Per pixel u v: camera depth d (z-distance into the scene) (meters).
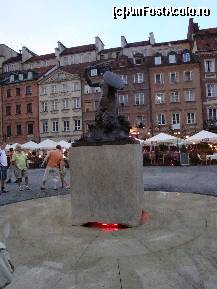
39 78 48.12
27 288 2.81
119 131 4.84
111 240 3.91
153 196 7.03
